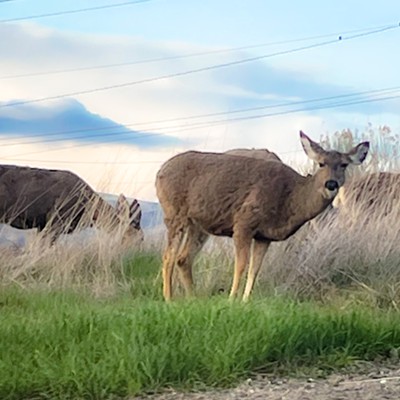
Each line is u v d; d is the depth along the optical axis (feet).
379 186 39.86
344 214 38.65
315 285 34.04
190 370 20.57
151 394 19.72
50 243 40.24
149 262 39.34
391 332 23.77
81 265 37.55
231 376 20.45
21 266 36.81
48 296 32.76
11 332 23.38
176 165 33.99
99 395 19.58
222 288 35.32
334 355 22.03
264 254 33.19
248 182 32.76
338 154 32.76
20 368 20.58
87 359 21.02
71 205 45.52
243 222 32.55
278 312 23.90
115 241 39.29
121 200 43.42
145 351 20.79
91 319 24.04
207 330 22.18
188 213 33.68
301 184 32.76
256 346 21.47
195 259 36.47
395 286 32.78
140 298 33.19
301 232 37.32
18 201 46.03
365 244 35.17
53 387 19.77
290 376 20.97
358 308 28.86
